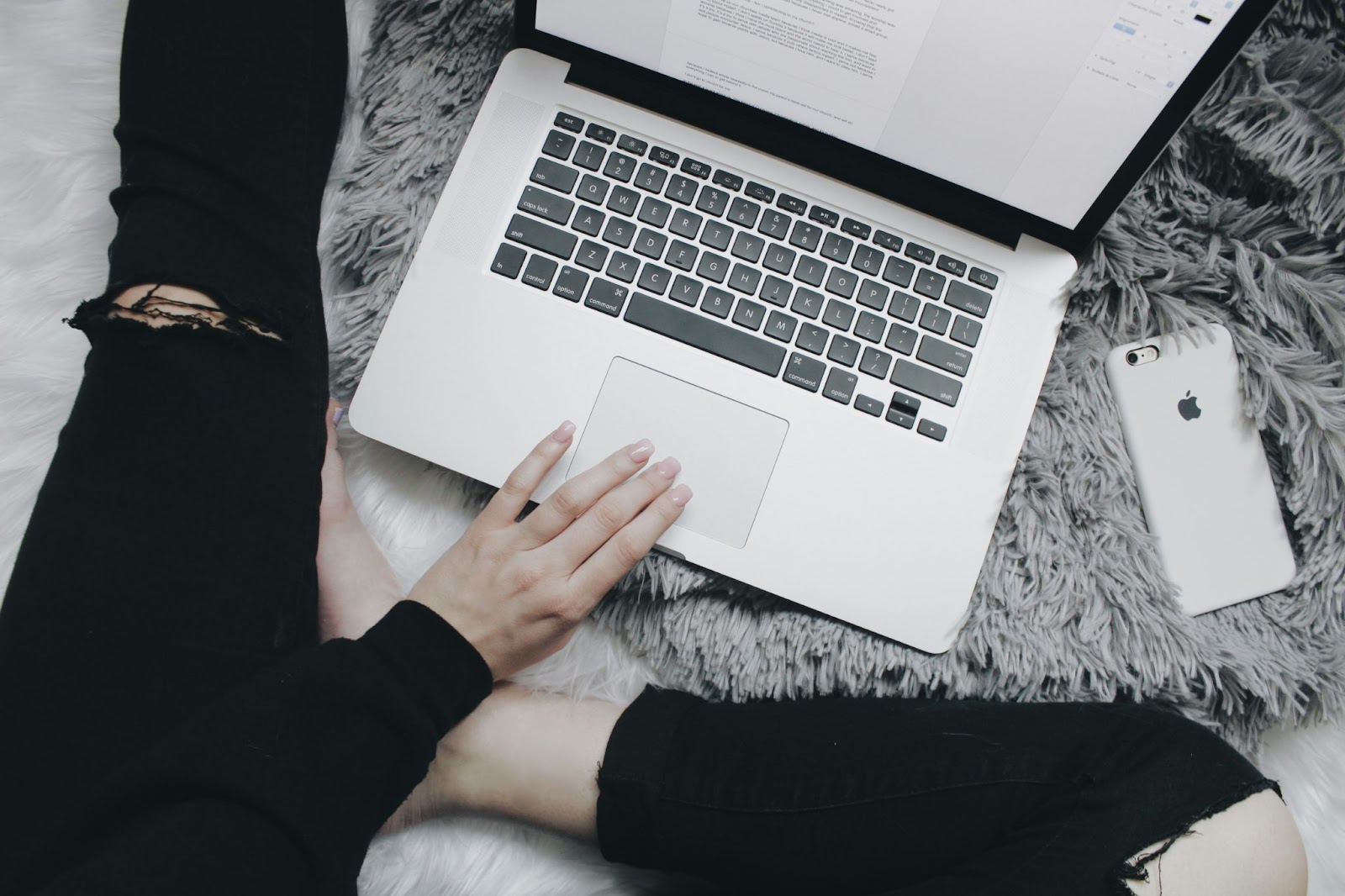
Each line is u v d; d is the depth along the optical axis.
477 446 0.55
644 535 0.54
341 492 0.59
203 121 0.55
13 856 0.48
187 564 0.51
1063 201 0.54
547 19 0.54
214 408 0.52
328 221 0.61
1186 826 0.50
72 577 0.50
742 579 0.55
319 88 0.59
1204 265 0.59
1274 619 0.59
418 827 0.59
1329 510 0.58
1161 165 0.59
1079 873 0.49
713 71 0.54
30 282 0.60
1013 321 0.56
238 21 0.56
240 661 0.52
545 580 0.54
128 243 0.53
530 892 0.59
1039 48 0.48
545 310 0.55
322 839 0.46
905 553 0.55
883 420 0.55
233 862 0.44
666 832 0.54
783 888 0.54
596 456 0.55
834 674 0.57
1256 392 0.59
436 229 0.56
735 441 0.55
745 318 0.55
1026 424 0.55
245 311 0.53
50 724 0.49
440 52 0.60
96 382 0.52
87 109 0.61
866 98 0.52
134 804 0.45
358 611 0.58
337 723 0.48
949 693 0.58
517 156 0.56
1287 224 0.60
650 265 0.55
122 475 0.51
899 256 0.56
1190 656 0.57
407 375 0.55
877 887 0.54
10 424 0.60
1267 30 0.57
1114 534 0.58
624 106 0.56
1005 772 0.52
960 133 0.52
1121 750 0.52
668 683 0.60
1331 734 0.60
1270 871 0.50
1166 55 0.46
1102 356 0.60
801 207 0.56
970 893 0.50
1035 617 0.57
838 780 0.53
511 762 0.56
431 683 0.52
